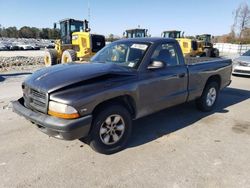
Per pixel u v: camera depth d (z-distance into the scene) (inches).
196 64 205.3
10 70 533.0
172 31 914.1
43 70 160.6
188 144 159.6
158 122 199.8
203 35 1106.1
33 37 4205.2
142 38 187.6
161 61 160.2
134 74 154.3
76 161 137.5
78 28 582.6
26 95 148.3
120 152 148.7
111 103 143.9
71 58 493.7
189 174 125.6
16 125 187.2
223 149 153.0
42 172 126.5
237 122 202.1
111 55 181.9
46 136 168.4
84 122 127.0
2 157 140.2
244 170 129.6
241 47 1352.1
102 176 123.6
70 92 127.8
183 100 194.2
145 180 120.5
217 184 117.5
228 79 250.8
